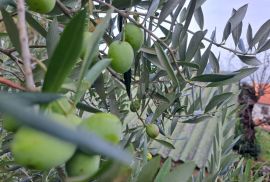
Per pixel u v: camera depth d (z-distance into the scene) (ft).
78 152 0.99
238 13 2.16
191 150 7.23
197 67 1.87
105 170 0.93
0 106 0.52
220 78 1.81
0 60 2.11
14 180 2.88
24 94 0.80
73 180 0.97
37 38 2.73
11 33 1.24
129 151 1.03
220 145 2.66
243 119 8.73
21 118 0.52
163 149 6.75
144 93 2.18
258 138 10.30
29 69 0.93
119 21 1.83
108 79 2.39
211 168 2.62
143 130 2.27
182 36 1.89
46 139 0.91
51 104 0.98
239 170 2.63
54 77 0.93
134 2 1.82
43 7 1.39
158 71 2.24
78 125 0.99
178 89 2.11
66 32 0.92
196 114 2.65
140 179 1.24
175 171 1.24
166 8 1.81
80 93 1.01
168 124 4.89
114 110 2.07
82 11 0.92
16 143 0.90
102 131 0.99
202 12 2.21
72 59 0.93
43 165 0.90
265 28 2.18
